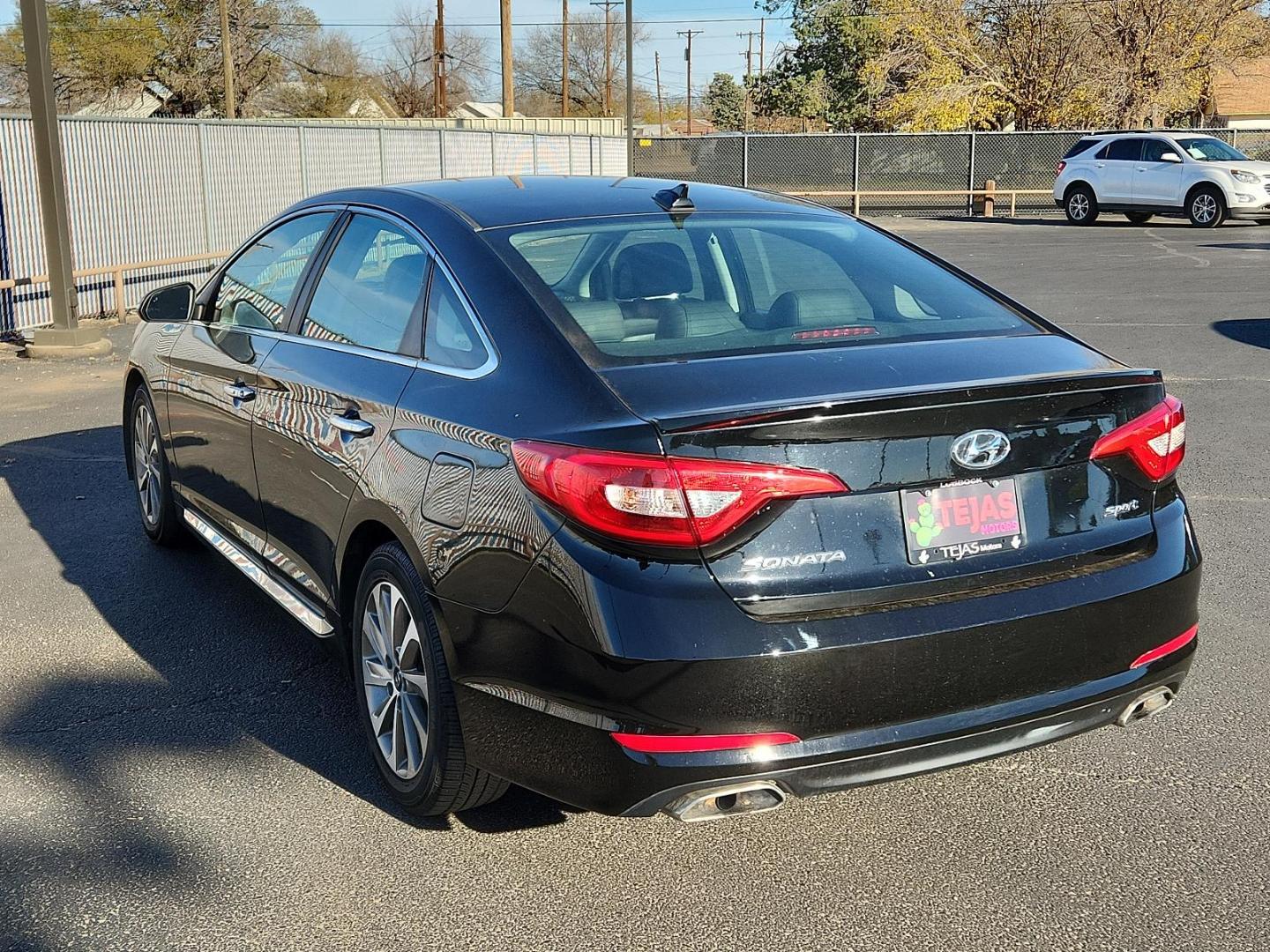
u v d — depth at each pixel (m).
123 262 15.42
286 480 4.06
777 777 2.68
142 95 52.91
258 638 4.79
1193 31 36.78
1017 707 2.85
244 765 3.75
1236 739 3.85
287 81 58.16
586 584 2.68
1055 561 2.92
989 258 19.59
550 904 3.02
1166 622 3.04
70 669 4.49
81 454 7.92
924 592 2.77
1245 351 10.77
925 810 3.46
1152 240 22.52
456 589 3.02
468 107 61.16
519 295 3.24
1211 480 6.81
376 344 3.69
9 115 13.34
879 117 40.69
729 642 2.61
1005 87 38.72
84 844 3.30
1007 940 2.85
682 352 3.06
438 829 3.38
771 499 2.66
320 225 4.35
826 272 3.63
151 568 5.63
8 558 5.79
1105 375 3.00
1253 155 33.53
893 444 2.75
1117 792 3.53
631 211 3.79
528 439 2.87
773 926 2.92
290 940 2.88
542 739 2.83
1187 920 2.91
